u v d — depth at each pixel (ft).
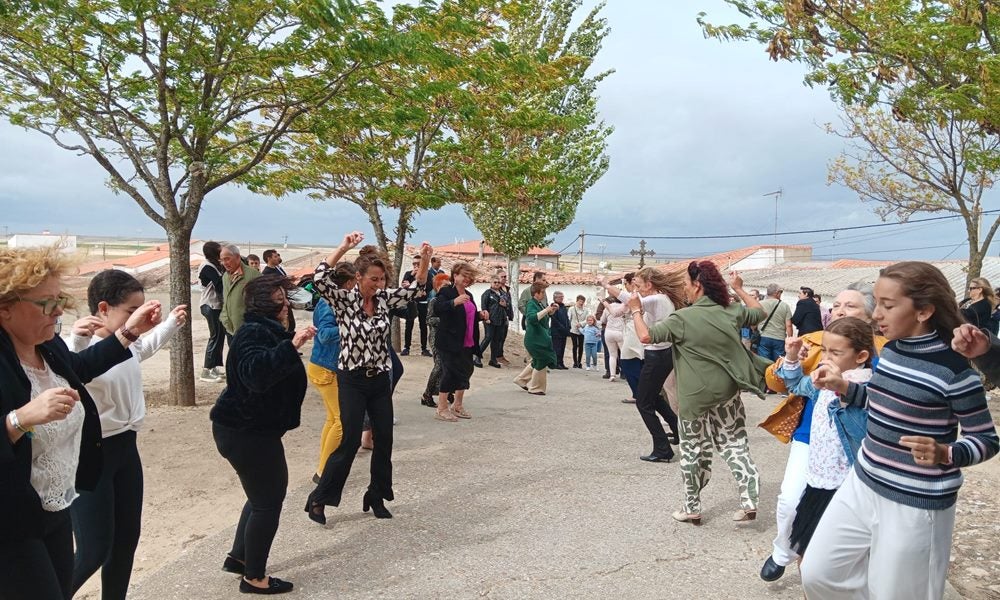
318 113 27.43
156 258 102.68
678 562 15.25
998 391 40.16
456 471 22.12
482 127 40.09
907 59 26.86
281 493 13.44
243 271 29.22
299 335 12.48
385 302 17.65
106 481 11.35
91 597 13.78
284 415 13.24
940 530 9.22
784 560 13.51
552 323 55.26
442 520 17.61
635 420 31.83
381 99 27.12
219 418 13.10
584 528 17.21
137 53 25.14
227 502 18.85
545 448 25.57
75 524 11.20
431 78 31.58
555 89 54.80
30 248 8.66
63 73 26.27
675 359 17.69
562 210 76.38
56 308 8.58
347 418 16.74
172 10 23.63
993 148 31.99
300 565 14.76
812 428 12.96
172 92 26.63
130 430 11.68
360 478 21.13
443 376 29.99
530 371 40.19
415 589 13.70
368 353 16.81
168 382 35.06
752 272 141.49
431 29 28.78
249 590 13.29
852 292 14.05
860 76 28.32
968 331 8.59
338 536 16.40
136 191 28.25
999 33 26.66
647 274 24.17
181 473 20.88
